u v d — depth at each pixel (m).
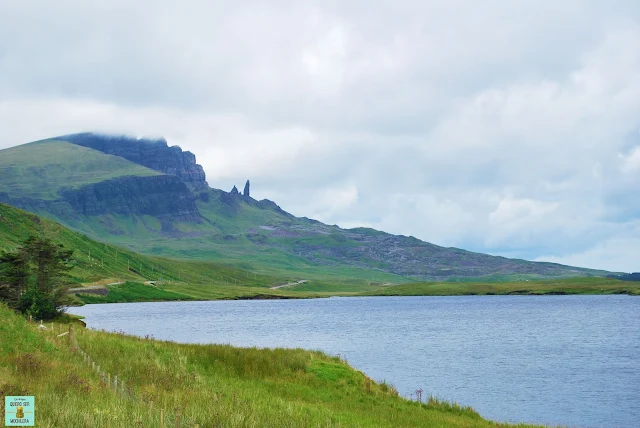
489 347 93.44
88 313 176.12
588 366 73.31
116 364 34.88
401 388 58.41
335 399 38.44
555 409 50.34
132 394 25.33
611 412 49.12
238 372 42.28
